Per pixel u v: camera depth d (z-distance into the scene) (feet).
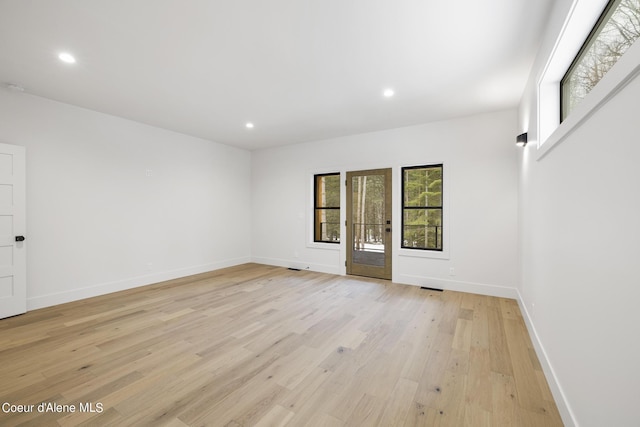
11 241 10.41
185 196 16.94
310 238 18.70
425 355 7.68
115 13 6.45
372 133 16.28
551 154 6.45
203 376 6.69
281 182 19.98
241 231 20.70
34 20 6.66
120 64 8.80
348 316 10.52
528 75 9.45
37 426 5.09
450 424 5.17
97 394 6.01
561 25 5.57
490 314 10.69
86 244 12.65
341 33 7.27
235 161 20.26
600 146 3.95
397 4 6.22
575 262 4.85
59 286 11.82
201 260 17.85
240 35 7.36
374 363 7.28
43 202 11.39
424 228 15.16
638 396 2.94
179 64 8.82
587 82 5.81
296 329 9.37
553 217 6.27
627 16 4.24
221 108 12.63
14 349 7.94
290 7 6.29
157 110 12.88
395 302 12.12
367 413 5.46
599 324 3.91
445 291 13.76
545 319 6.92
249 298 12.65
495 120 12.96
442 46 7.84
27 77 9.64
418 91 10.78
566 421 5.01
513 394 6.03
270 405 5.69
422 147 14.76
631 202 3.14
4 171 10.25
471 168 13.48
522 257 10.91
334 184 18.29
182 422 5.20
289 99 11.59
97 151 13.04
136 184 14.52
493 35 7.32
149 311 11.00
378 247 16.24
